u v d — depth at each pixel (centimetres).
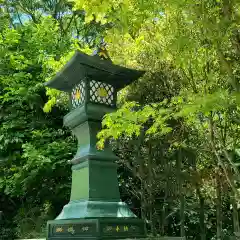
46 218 815
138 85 594
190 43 314
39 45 1002
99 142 370
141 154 659
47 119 966
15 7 1195
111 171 411
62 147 845
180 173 627
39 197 898
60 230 388
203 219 670
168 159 645
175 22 362
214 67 396
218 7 311
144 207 662
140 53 544
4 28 1088
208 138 488
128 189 757
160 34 442
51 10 1205
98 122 420
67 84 456
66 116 452
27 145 828
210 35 299
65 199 897
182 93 396
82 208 380
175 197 666
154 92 590
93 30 1116
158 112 371
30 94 917
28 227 816
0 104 977
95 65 407
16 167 867
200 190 664
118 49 541
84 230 362
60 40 1059
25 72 938
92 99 418
